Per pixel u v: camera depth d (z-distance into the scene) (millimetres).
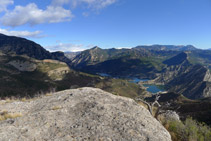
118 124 6055
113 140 4918
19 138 4918
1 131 5336
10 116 7828
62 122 6301
